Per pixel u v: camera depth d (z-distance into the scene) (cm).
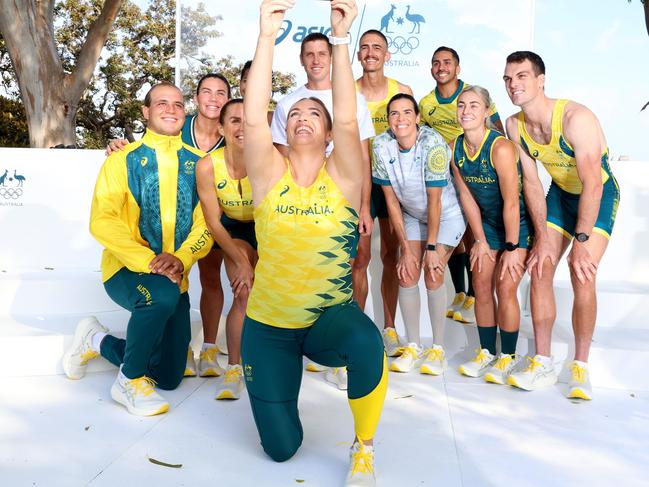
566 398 404
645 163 550
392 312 493
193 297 549
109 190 386
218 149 387
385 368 291
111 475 295
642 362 424
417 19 692
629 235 554
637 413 383
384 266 489
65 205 586
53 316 496
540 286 422
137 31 2369
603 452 329
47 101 1352
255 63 275
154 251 402
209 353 439
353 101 274
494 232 444
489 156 416
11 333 440
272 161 291
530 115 417
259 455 320
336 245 291
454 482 296
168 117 392
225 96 429
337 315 296
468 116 413
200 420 362
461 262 519
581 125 399
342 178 288
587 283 407
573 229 442
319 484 292
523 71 406
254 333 305
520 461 317
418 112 445
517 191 418
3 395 390
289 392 307
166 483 289
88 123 2353
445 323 502
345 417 370
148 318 365
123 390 372
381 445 333
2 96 1998
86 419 358
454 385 425
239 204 389
